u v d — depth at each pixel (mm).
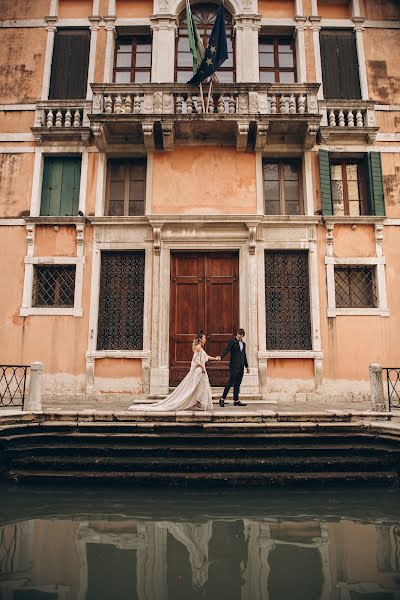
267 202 11086
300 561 3717
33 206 10773
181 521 4621
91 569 3576
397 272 10547
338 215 10883
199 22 11914
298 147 10977
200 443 6453
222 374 10289
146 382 10023
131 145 11023
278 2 11867
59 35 11859
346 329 10281
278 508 5016
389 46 11664
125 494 5449
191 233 10602
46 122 11188
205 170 10945
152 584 3326
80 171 11109
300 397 9984
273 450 6188
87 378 10031
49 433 6629
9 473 5809
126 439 6469
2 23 11781
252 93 10609
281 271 10680
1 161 11000
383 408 7430
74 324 10281
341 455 6172
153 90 10664
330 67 11609
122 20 11664
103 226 10656
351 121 10914
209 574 3492
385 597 3129
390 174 11000
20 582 3361
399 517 4754
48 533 4301
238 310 10594
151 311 10320
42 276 10695
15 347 10211
